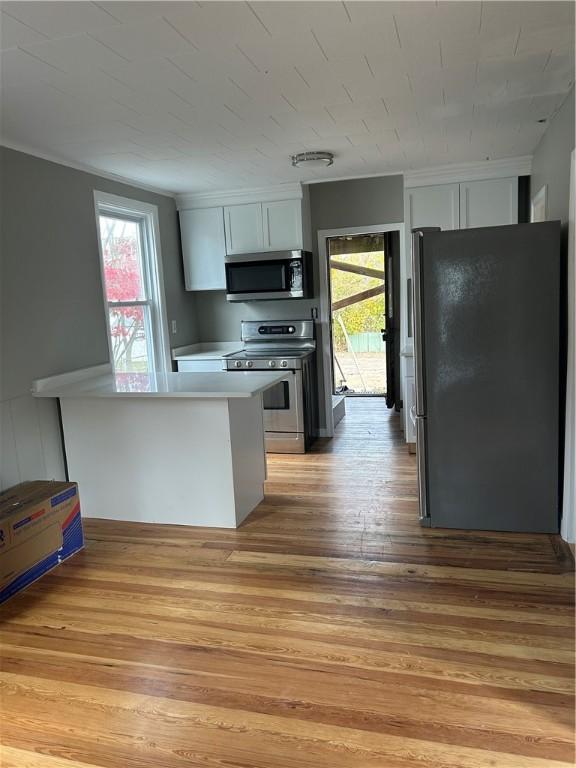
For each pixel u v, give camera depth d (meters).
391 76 2.69
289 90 2.80
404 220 5.04
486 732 1.80
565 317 3.14
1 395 3.34
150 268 5.06
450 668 2.10
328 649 2.25
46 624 2.52
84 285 4.07
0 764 1.76
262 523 3.54
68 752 1.80
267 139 3.64
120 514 3.71
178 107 2.96
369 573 2.84
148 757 1.76
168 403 3.48
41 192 3.67
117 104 2.88
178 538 3.38
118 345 4.68
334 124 3.39
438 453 3.28
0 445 3.32
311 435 5.43
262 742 1.80
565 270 3.12
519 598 2.55
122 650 2.31
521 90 2.96
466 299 3.10
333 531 3.37
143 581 2.87
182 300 5.58
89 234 4.13
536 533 3.22
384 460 4.79
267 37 2.22
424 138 3.81
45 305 3.68
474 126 3.58
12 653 2.32
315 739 1.80
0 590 2.70
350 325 7.44
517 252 3.01
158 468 3.57
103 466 3.69
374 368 7.52
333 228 5.49
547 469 3.15
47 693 2.07
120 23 2.05
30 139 3.39
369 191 5.38
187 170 4.36
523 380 3.10
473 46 2.39
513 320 3.06
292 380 5.04
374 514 3.60
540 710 1.88
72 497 3.17
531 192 4.48
